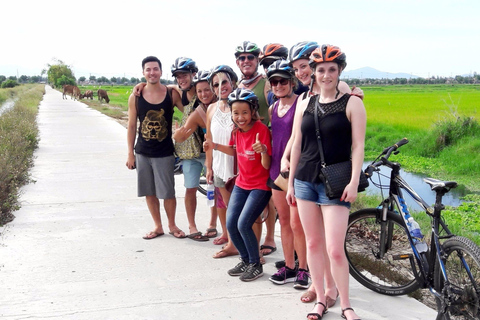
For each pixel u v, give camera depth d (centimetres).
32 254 468
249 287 396
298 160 346
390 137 1752
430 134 1580
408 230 353
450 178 1145
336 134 316
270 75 366
